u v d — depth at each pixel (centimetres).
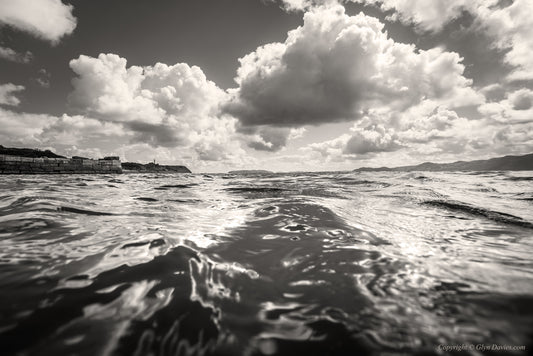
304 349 89
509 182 1020
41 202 364
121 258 160
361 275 147
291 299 121
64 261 153
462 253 186
